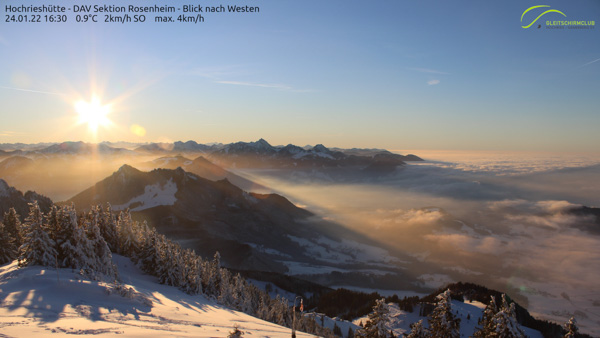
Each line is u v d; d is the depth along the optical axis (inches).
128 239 2755.9
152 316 1251.8
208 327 1208.8
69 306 1184.2
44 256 1752.0
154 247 2410.2
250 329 1371.8
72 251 1817.2
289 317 2736.2
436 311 1283.2
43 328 896.3
